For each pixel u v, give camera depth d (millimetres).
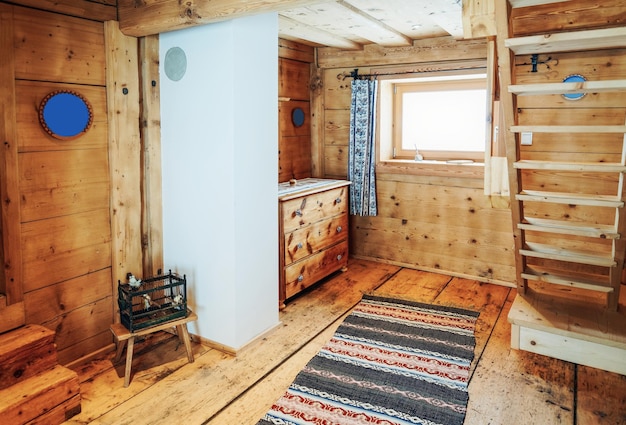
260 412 2455
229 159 2908
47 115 2607
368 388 2658
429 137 4867
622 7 3227
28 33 2506
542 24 3467
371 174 4910
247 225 3062
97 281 3004
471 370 2883
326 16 3424
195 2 2631
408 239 4910
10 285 2512
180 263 3254
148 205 3242
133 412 2453
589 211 3689
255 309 3219
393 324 3520
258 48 3000
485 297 4094
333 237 4535
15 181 2496
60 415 2361
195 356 3047
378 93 4840
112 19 2916
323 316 3697
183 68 3021
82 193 2861
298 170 5074
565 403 2543
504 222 4352
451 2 3025
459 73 4367
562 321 3068
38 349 2420
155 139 3195
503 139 3482
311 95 5156
